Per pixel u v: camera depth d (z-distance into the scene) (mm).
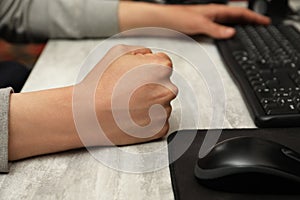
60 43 958
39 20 999
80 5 971
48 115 553
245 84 684
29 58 1082
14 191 488
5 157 525
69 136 552
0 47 1206
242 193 456
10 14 1022
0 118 542
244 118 616
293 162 452
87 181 499
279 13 1083
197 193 459
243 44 867
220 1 1127
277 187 450
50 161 541
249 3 1102
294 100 614
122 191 479
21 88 729
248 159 442
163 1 1118
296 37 883
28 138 544
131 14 963
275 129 577
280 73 713
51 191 484
